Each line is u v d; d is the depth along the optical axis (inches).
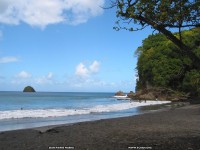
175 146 489.7
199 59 303.1
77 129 780.0
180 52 339.3
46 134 701.9
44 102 2792.8
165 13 300.4
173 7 309.7
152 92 3176.7
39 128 839.1
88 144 542.6
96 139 603.5
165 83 2893.7
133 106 2070.6
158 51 3102.9
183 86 2719.0
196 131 695.1
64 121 1092.5
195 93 2659.9
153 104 2341.3
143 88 3599.9
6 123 1007.0
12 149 516.4
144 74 3432.6
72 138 626.5
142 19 312.8
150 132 693.9
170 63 2856.8
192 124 855.7
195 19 315.3
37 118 1173.7
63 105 2251.5
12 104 2346.2
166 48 2950.3
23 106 2101.4
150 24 309.9
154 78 3065.9
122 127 806.5
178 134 646.5
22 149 513.7
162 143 526.0
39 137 653.9
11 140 614.5
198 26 315.3
